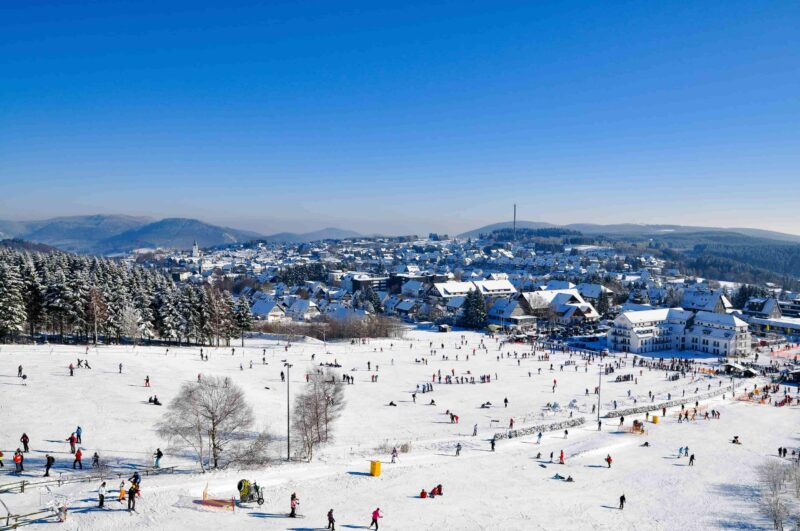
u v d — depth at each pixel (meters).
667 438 74.50
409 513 45.34
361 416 79.19
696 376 118.69
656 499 52.97
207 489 46.31
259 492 44.91
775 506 48.47
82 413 64.69
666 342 157.50
